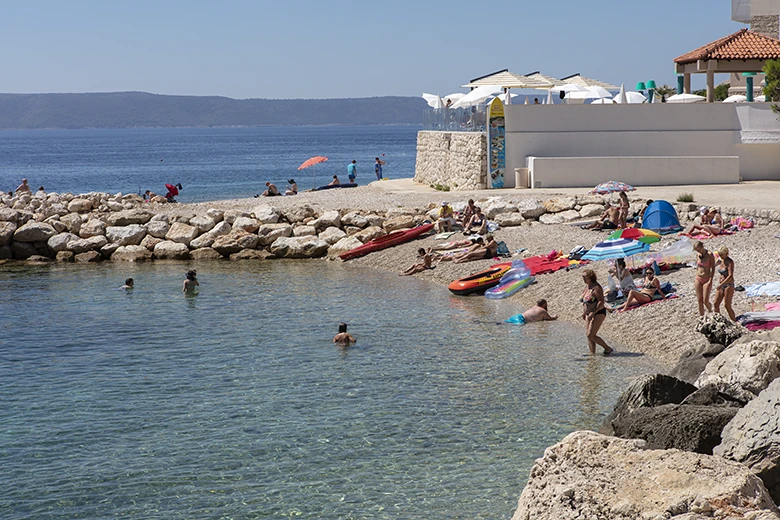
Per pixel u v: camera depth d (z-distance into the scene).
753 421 9.08
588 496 7.76
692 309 20.56
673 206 33.06
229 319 23.55
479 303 25.28
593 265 26.55
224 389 17.02
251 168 103.88
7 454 13.65
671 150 43.38
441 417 15.13
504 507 11.48
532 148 42.84
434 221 36.00
